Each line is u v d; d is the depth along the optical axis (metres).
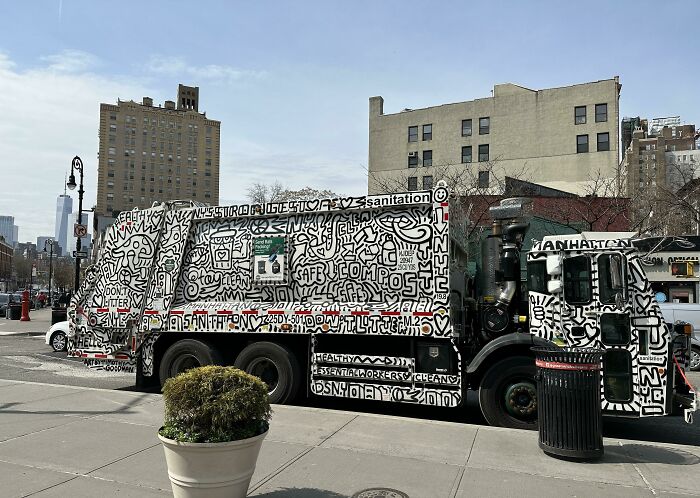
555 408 5.72
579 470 5.39
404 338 7.72
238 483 4.18
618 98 54.06
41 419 7.28
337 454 5.84
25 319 29.59
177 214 9.30
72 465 5.49
